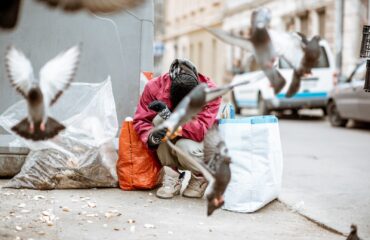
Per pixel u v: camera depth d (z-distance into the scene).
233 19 30.03
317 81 17.81
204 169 3.58
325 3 22.66
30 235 4.43
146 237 4.53
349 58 21.42
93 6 3.00
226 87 3.29
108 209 5.39
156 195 6.01
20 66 3.25
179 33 45.03
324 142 12.65
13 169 6.68
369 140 13.08
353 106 15.46
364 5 21.00
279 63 3.26
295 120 19.72
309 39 3.17
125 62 7.14
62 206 5.43
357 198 6.26
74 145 6.16
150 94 6.05
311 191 6.64
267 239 4.62
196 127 5.59
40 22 6.95
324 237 4.76
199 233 4.71
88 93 6.29
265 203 5.61
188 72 5.88
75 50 3.31
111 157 6.36
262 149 5.51
